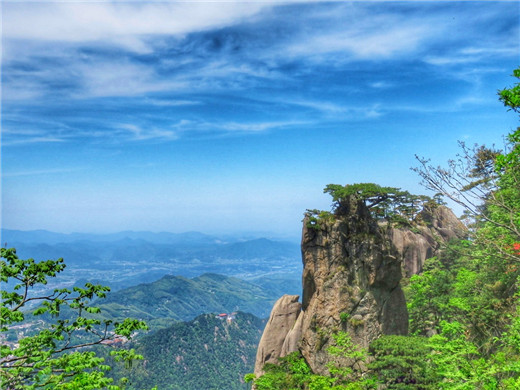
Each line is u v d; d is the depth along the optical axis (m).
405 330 60.31
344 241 62.81
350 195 64.88
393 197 65.31
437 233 73.94
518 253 26.66
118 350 22.80
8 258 22.36
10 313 21.06
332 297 60.62
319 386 49.19
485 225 31.97
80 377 20.31
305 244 65.50
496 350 31.59
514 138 18.94
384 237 63.81
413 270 75.38
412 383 40.97
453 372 28.59
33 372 20.41
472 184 20.50
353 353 52.88
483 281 39.69
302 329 64.38
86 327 23.00
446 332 34.44
